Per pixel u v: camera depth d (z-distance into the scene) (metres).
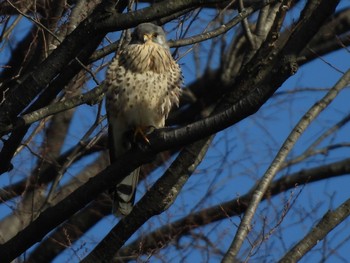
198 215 14.37
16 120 9.93
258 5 10.87
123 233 10.72
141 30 12.19
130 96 11.80
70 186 15.91
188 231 14.05
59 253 15.95
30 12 14.12
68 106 10.30
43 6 13.23
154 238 14.06
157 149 9.40
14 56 14.70
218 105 10.88
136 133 11.78
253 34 12.26
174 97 12.19
